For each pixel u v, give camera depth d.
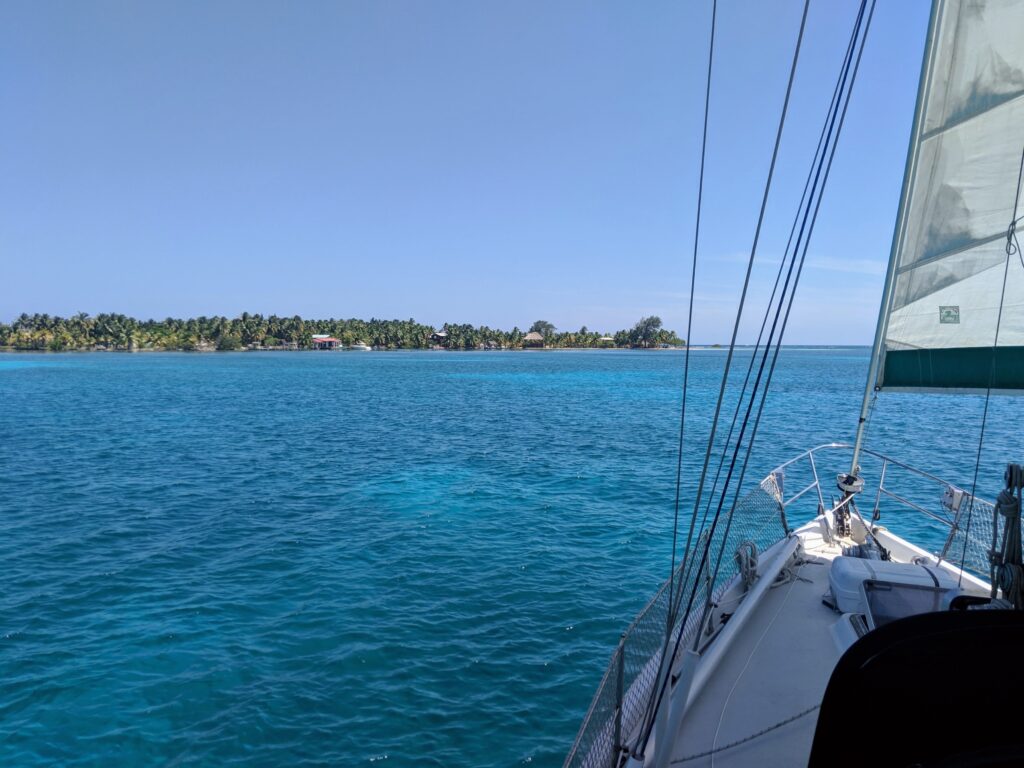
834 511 10.31
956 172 7.96
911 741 3.25
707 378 132.12
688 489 29.98
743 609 7.44
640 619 5.64
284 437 47.41
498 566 19.77
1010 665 3.16
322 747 11.28
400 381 122.00
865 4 4.69
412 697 12.70
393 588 17.98
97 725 11.84
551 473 33.69
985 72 7.54
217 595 17.53
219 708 12.33
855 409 68.19
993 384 7.92
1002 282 7.84
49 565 19.91
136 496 28.94
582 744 4.54
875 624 6.59
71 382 116.00
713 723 5.75
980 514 8.87
